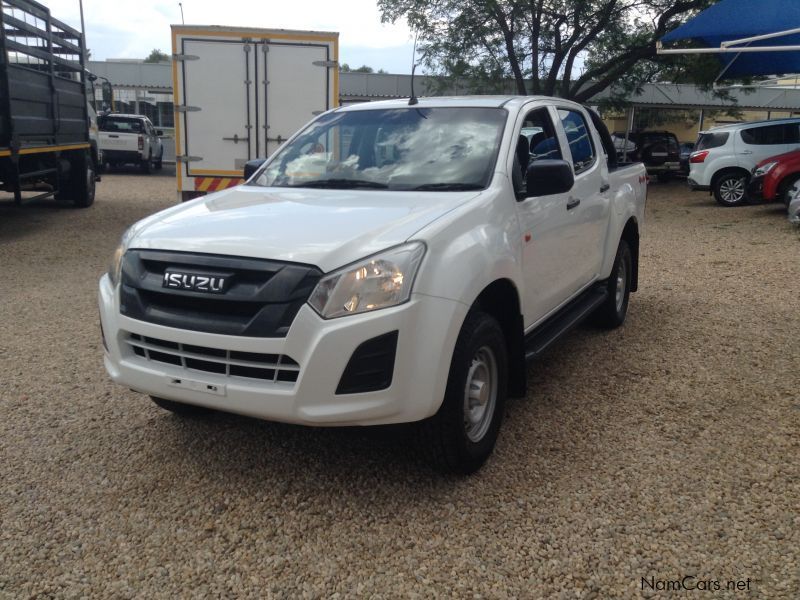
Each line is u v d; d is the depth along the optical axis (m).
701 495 3.39
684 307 6.95
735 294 7.49
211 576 2.84
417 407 3.07
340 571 2.86
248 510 3.29
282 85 10.62
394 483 3.52
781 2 7.58
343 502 3.35
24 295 7.30
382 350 2.99
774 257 9.62
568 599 2.69
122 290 3.40
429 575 2.83
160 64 28.44
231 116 10.64
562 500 3.35
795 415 4.32
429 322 3.06
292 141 4.81
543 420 4.26
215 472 3.64
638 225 6.24
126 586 2.78
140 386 3.37
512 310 3.79
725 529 3.11
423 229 3.20
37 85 10.79
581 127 5.44
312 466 3.70
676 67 21.20
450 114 4.42
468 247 3.31
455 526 3.15
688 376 5.00
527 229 3.95
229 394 3.10
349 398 2.98
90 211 14.38
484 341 3.44
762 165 14.48
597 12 19.27
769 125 16.23
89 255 9.56
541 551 2.97
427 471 3.62
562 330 4.50
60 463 3.74
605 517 3.21
